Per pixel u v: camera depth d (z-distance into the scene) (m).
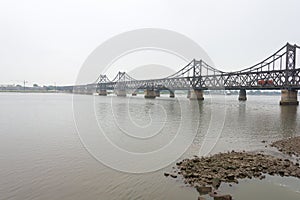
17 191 8.16
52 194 7.94
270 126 24.55
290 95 59.22
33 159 11.93
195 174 9.41
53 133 19.75
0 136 18.33
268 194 7.93
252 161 11.13
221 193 7.95
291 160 11.71
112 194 7.92
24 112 39.56
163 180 9.05
